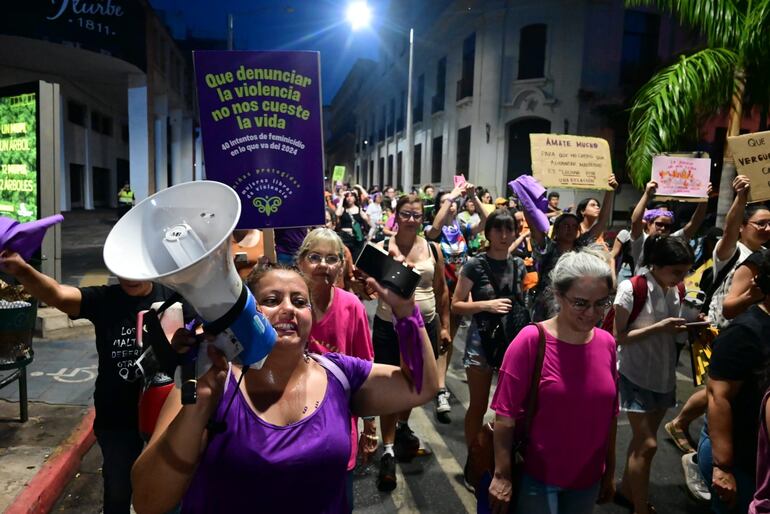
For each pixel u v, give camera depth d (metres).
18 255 2.39
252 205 3.01
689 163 5.23
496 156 20.16
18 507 3.01
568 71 18.42
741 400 2.24
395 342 3.88
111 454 2.55
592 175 5.14
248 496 1.46
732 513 2.35
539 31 19.12
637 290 3.06
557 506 2.28
